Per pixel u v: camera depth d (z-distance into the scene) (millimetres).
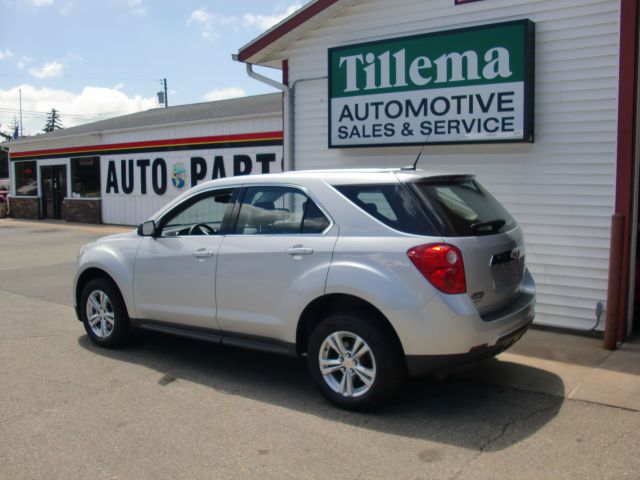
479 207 4996
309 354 4918
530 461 3922
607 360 5875
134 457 4039
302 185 5117
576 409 4750
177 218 6027
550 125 6902
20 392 5250
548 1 6816
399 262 4441
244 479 3740
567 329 6918
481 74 7152
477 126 7234
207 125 17375
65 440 4297
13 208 26141
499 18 7148
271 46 8969
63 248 15430
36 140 24219
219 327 5500
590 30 6582
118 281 6211
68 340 6926
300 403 4977
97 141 21344
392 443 4211
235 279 5301
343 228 4789
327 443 4223
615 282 6082
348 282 4598
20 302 9102
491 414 4680
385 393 4574
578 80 6691
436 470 3820
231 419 4656
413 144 7770
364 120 8148
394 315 4402
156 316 5988
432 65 7516
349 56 8195
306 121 8961
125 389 5324
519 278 5129
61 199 24016
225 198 5625
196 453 4090
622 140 6352
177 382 5500
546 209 6984
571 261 6867
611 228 6094
